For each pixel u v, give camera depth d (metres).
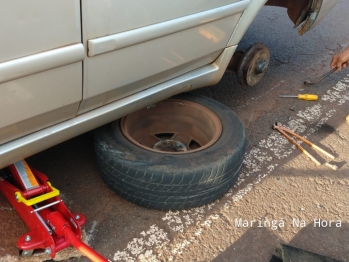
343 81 3.59
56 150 2.41
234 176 2.11
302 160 2.57
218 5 1.99
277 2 2.98
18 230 1.80
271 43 4.12
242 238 1.98
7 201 1.95
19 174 1.74
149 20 1.66
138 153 1.97
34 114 1.49
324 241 2.02
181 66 2.05
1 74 1.28
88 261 1.77
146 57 1.76
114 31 1.54
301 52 4.03
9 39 1.25
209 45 2.11
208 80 2.36
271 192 2.29
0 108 1.36
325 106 3.20
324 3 2.77
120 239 1.90
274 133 2.80
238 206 2.16
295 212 2.17
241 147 2.13
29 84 1.39
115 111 1.87
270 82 3.46
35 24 1.29
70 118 1.71
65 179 2.21
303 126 2.92
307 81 3.45
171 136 2.62
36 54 1.34
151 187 1.92
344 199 2.30
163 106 2.44
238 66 2.84
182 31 1.86
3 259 1.65
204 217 2.07
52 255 1.58
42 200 1.65
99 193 2.14
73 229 1.67
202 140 2.49
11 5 1.21
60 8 1.33
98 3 1.43
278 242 1.98
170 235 1.95
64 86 1.51
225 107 2.44
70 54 1.43
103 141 2.05
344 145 2.77
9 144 1.53
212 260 1.85
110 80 1.68
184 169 1.90
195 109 2.42
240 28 2.27
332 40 4.36
